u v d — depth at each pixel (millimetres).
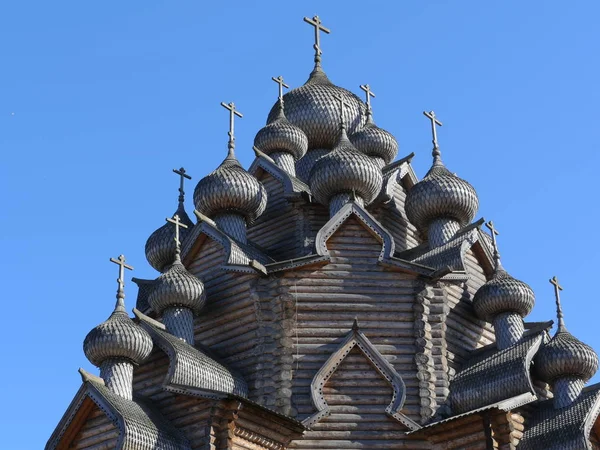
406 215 56062
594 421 44719
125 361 45312
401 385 45594
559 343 47656
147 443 41469
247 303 48562
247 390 46438
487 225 55406
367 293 48031
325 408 45000
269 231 55094
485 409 42969
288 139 60750
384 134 62281
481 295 50531
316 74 66812
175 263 49906
